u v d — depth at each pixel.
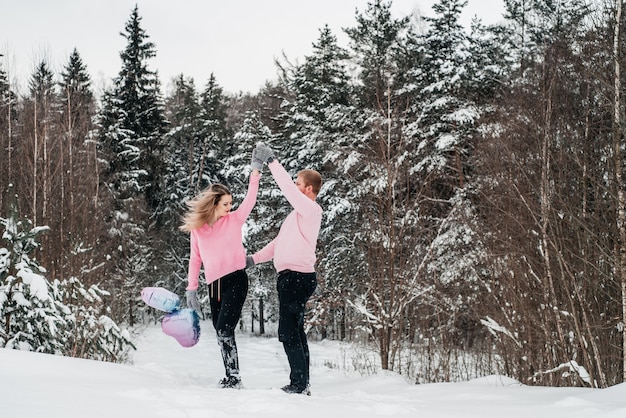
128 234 25.91
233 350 4.21
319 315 16.59
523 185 10.30
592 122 9.56
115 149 28.66
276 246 4.16
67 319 6.92
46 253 10.61
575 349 8.59
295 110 24.72
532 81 12.32
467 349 11.39
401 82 21.33
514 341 9.35
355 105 22.52
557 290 9.23
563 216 9.27
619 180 7.66
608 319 8.67
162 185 32.38
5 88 14.87
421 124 19.25
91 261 12.84
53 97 15.18
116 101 29.36
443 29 20.22
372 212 11.74
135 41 31.78
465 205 13.62
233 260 4.34
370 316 10.41
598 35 8.44
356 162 17.44
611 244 8.81
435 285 11.22
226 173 27.36
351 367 11.22
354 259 18.84
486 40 22.05
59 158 13.52
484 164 12.53
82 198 14.23
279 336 3.98
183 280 32.00
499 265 10.40
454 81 19.02
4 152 13.09
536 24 19.53
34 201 10.85
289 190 4.04
